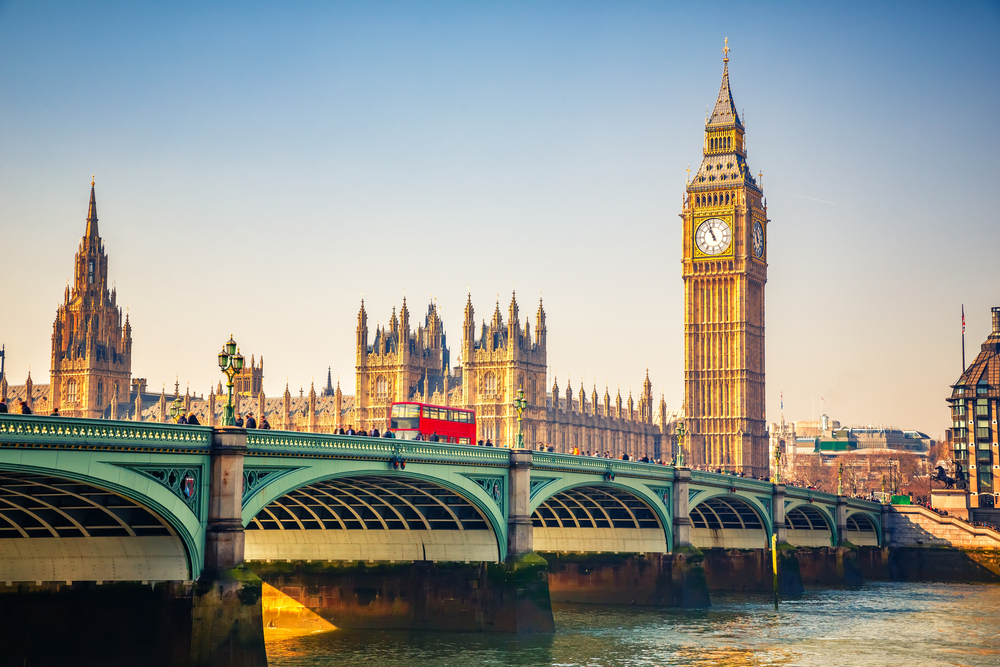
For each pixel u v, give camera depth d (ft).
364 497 280.31
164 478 193.16
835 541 531.50
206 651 196.34
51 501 197.77
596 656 274.57
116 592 204.03
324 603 298.76
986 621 365.81
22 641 208.33
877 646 309.42
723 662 277.64
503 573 285.02
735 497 421.18
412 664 254.47
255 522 302.04
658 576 370.32
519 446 291.79
